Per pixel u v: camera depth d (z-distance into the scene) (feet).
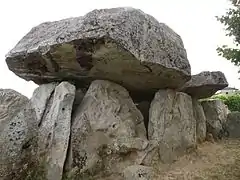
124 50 20.92
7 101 24.02
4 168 20.36
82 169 20.86
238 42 24.12
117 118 23.38
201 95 31.89
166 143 24.90
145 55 21.99
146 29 23.02
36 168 20.49
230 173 23.03
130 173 21.49
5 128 22.26
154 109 25.82
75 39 20.79
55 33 22.86
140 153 23.32
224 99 42.91
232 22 23.57
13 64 25.18
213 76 29.89
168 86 26.63
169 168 23.81
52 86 24.56
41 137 21.63
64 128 21.67
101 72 24.08
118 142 22.62
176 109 26.73
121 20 21.42
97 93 23.81
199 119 30.89
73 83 25.77
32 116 23.09
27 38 25.13
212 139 31.09
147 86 26.45
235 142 31.04
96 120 22.56
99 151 21.81
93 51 21.54
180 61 24.77
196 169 23.84
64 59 22.85
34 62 24.18
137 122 24.94
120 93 24.99
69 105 22.63
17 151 21.03
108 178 21.26
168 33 25.53
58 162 20.52
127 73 23.99
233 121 33.40
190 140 26.81
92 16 21.40
